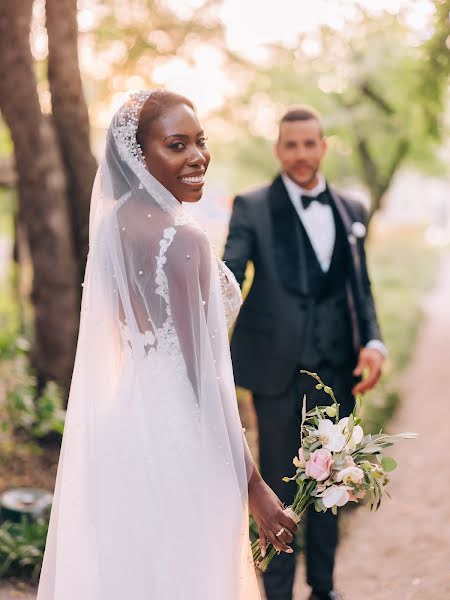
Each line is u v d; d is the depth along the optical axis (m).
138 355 1.78
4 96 4.66
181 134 1.83
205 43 6.95
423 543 3.88
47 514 3.75
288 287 2.75
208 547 1.73
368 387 2.84
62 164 4.96
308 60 8.11
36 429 4.81
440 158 11.12
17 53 4.55
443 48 5.87
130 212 1.80
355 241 2.88
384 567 3.62
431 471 5.06
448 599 3.26
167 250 1.73
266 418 2.79
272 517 1.81
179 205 1.83
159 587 1.72
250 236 2.81
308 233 2.81
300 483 1.88
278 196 2.82
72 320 5.06
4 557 3.41
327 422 1.88
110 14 6.32
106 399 1.83
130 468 1.76
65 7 4.74
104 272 1.82
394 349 9.12
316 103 8.60
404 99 7.73
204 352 1.75
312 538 2.90
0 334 7.18
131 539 1.75
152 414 1.76
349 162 11.38
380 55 7.63
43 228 4.91
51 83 4.91
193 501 1.74
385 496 4.63
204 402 1.75
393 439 1.90
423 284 17.23
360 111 8.28
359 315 2.85
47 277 4.96
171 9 6.56
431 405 6.90
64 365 5.07
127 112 1.85
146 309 1.76
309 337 2.76
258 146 12.72
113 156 1.87
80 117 4.95
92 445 1.82
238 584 1.76
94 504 1.80
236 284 2.05
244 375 2.82
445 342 10.45
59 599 1.80
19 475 4.54
